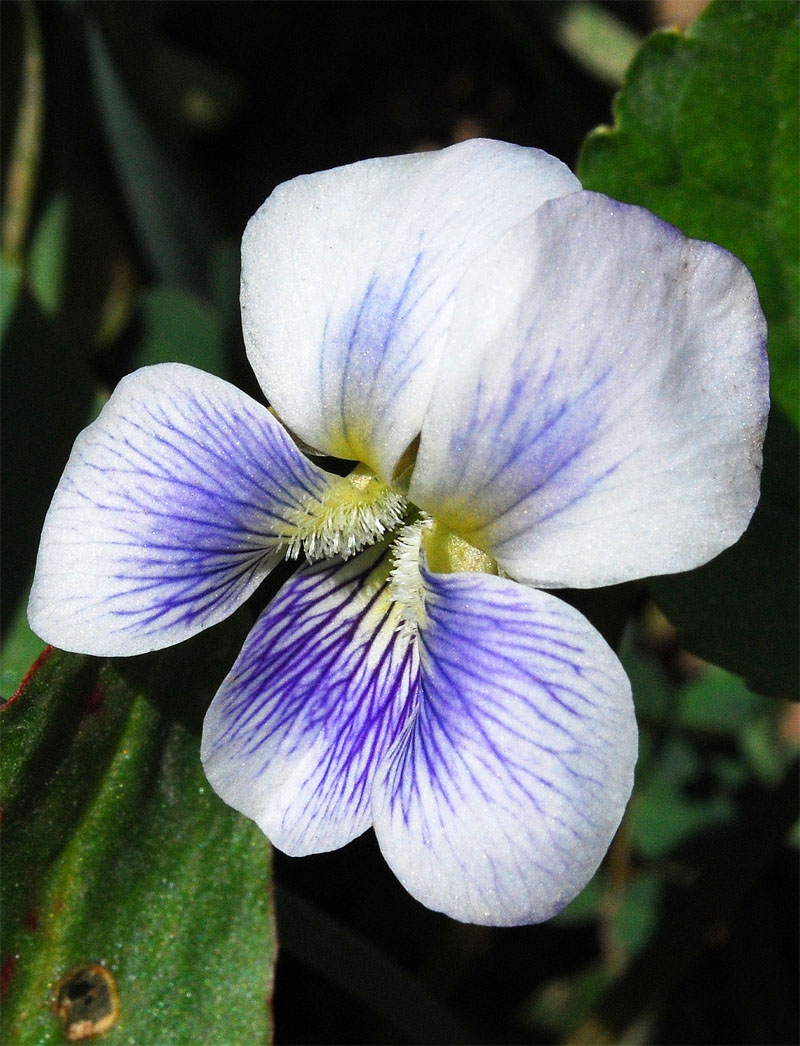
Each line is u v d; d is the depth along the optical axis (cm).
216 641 7
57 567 6
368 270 6
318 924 8
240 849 7
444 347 6
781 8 8
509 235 6
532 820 6
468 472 6
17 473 9
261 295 6
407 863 6
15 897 7
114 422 6
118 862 7
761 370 6
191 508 6
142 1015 7
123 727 7
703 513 6
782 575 8
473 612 6
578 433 6
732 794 10
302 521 7
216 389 6
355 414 6
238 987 7
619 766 6
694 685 10
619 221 6
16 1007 7
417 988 8
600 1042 9
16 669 8
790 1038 10
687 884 10
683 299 6
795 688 8
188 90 13
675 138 8
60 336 9
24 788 7
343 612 7
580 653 6
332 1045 10
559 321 6
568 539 6
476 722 6
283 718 6
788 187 8
